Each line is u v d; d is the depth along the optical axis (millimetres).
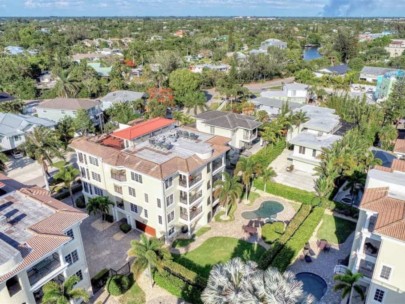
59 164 58781
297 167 56719
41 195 30984
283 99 85625
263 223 41500
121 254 36438
